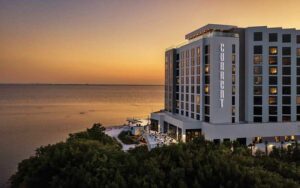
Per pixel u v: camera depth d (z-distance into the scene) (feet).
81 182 109.91
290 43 270.05
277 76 269.64
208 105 255.50
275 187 92.17
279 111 269.64
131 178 104.58
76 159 127.03
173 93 325.62
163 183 100.37
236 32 271.90
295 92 271.49
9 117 647.15
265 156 135.54
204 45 260.62
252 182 95.76
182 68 308.81
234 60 252.83
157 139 262.67
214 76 248.73
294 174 108.47
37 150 149.18
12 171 240.12
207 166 105.91
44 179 123.75
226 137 240.73
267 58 268.62
